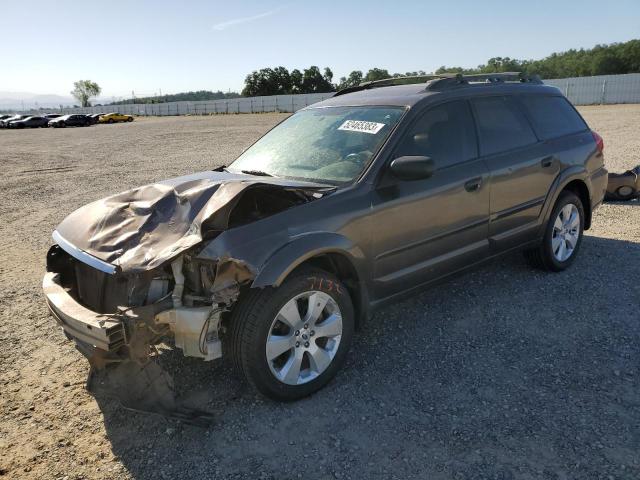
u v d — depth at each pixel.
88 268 3.40
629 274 5.05
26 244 7.15
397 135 3.76
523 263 5.49
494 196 4.32
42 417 3.19
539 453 2.69
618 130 18.86
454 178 3.98
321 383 3.32
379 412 3.10
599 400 3.11
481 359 3.65
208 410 3.17
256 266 2.90
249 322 2.98
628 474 2.51
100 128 42.34
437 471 2.60
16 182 12.91
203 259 2.88
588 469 2.56
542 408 3.06
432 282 4.05
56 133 37.31
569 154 5.07
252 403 3.23
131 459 2.79
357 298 3.59
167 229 3.07
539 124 4.94
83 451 2.87
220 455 2.79
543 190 4.79
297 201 3.39
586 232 6.56
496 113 4.56
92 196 10.66
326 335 3.33
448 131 4.11
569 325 4.08
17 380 3.61
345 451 2.78
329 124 4.27
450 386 3.33
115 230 3.18
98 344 2.75
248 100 69.50
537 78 5.39
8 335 4.31
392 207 3.59
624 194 8.04
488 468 2.60
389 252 3.64
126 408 2.96
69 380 3.60
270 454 2.78
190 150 19.81
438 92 4.18
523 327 4.09
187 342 2.85
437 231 3.93
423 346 3.87
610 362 3.52
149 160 16.83
